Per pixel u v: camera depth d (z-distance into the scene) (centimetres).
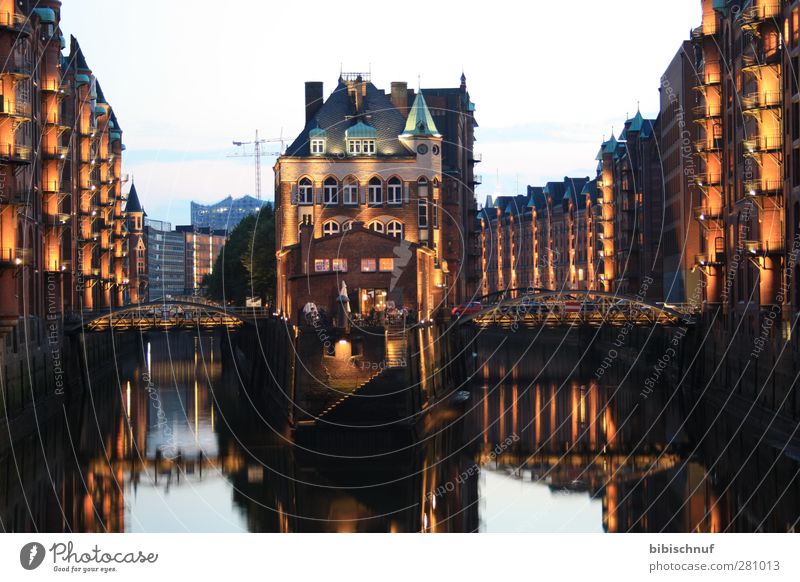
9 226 6688
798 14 7038
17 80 6988
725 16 8812
